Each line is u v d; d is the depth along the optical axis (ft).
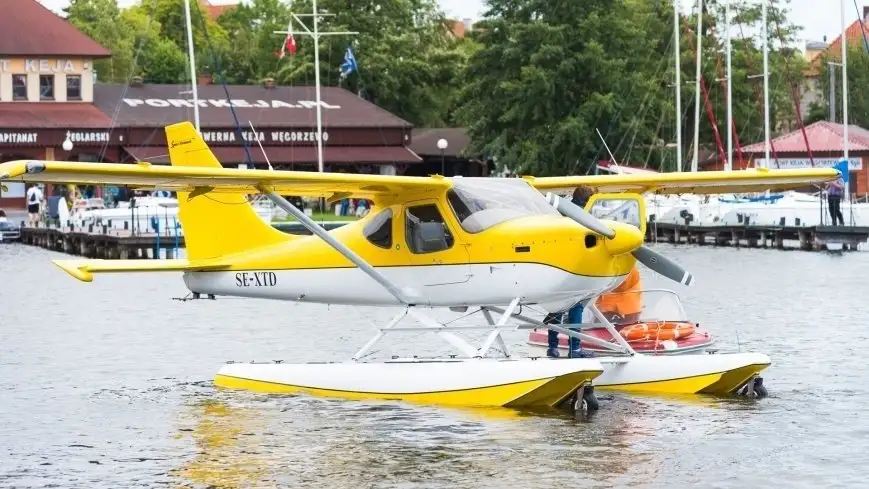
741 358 106.11
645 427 95.14
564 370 100.17
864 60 585.22
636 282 116.88
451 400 104.88
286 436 93.50
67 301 201.16
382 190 110.11
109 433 95.55
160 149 410.72
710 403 104.17
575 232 102.42
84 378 121.19
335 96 455.63
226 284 118.93
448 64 528.63
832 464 84.28
